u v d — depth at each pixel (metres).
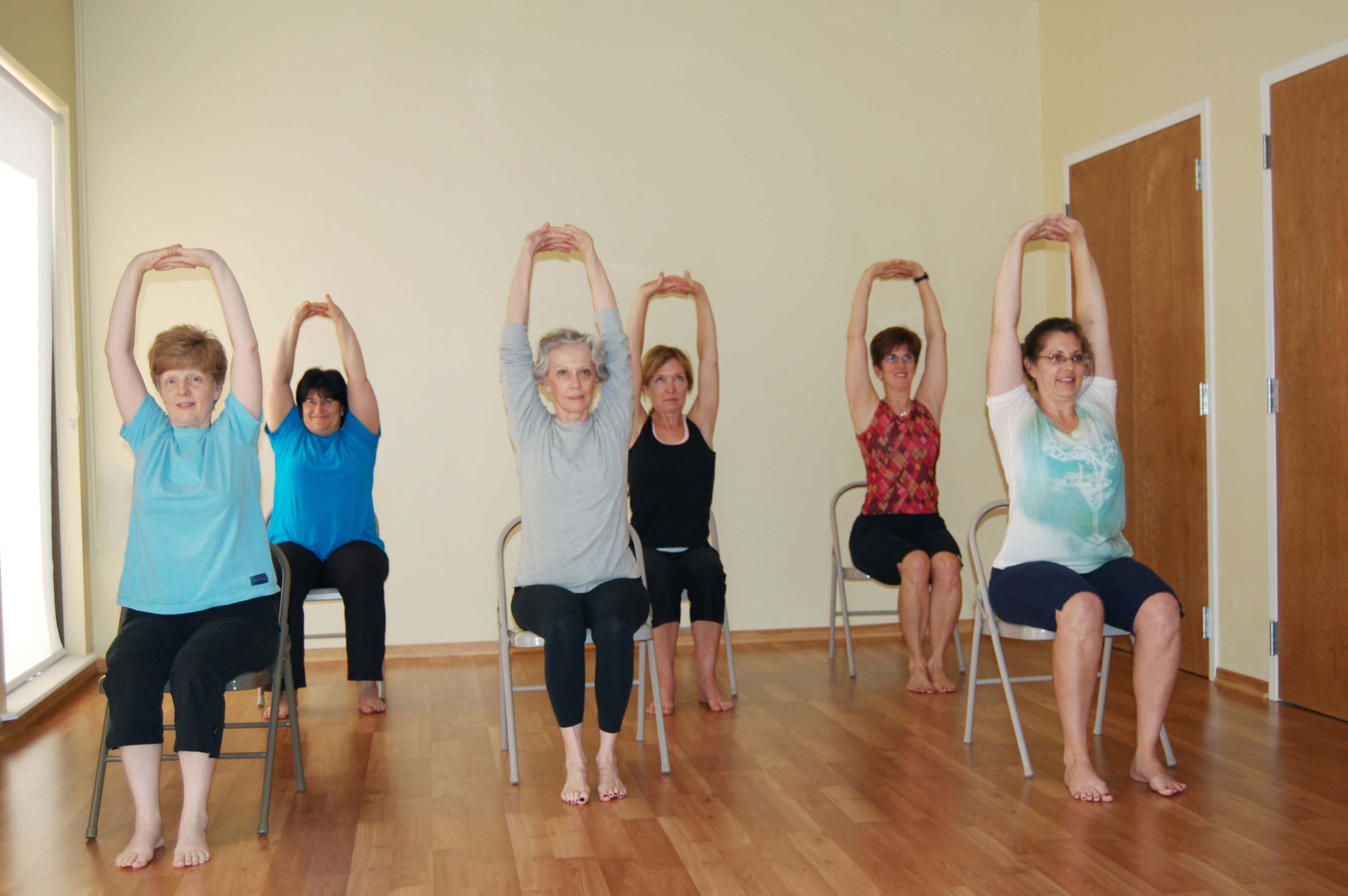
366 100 4.64
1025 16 5.24
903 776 2.88
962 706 3.65
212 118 4.53
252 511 2.59
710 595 3.60
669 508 3.71
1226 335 3.96
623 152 4.84
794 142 5.00
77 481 4.30
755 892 2.13
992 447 5.22
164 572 2.47
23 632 3.89
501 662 2.94
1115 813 2.56
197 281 4.52
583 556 2.80
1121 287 4.59
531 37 4.77
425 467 4.68
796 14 5.00
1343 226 3.42
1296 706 3.63
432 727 3.48
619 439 2.85
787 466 4.99
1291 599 3.65
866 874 2.22
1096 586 2.86
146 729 2.29
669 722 3.49
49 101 4.16
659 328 4.86
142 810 2.33
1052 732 3.29
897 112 5.11
